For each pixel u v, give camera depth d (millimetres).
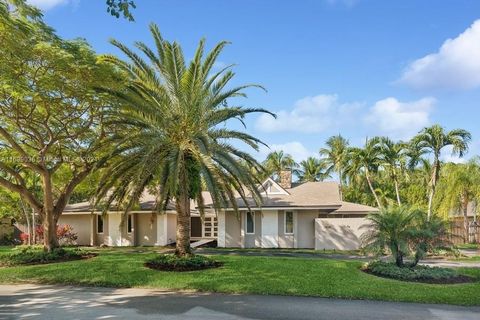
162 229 31031
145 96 16609
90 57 16984
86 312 10305
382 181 45500
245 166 17234
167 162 15336
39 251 20000
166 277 14430
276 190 30234
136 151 15961
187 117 16578
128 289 13344
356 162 36156
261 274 14648
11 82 14859
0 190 27500
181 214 17016
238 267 15836
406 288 12867
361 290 12633
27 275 15445
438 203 29766
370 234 16234
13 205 30844
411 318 9922
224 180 16406
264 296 12258
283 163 62312
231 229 29438
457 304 11406
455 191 28594
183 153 15805
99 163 17062
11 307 10875
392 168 33312
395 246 15227
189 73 16781
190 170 16391
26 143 21344
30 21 15773
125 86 16594
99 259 18219
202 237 35031
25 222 35812
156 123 16219
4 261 18391
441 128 26094
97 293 12734
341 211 30266
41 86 16453
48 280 14797
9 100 17656
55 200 29078
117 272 15289
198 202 17078
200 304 11234
